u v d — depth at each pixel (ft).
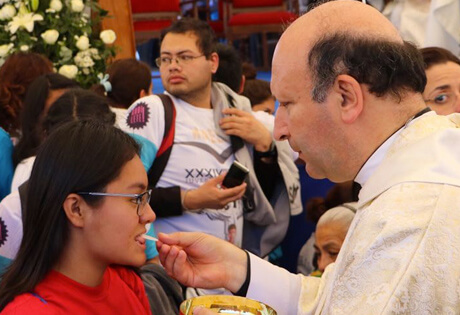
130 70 11.73
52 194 5.04
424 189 4.57
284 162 10.21
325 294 5.28
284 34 5.17
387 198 4.64
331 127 4.97
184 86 9.45
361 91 4.84
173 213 9.18
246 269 5.98
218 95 9.88
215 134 9.61
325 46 4.89
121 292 5.47
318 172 5.25
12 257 6.93
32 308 4.84
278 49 5.15
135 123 9.28
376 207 4.66
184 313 4.80
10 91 10.08
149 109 9.34
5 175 8.82
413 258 4.33
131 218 5.13
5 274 5.13
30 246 5.07
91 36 13.85
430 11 10.52
